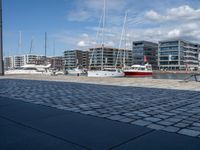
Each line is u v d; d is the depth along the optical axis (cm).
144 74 6234
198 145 459
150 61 13750
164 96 1106
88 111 764
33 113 739
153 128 570
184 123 615
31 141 485
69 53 13838
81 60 13562
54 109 801
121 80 2197
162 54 14088
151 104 888
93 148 446
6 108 822
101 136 512
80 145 461
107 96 1110
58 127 583
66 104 896
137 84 1798
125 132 539
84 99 1020
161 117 679
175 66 13575
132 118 667
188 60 14100
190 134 524
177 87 1547
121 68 6175
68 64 13788
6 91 1330
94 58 8138
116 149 440
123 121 636
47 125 601
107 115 705
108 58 8469
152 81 2042
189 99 1010
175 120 645
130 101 962
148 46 13550
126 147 449
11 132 545
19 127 585
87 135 520
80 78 2572
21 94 1196
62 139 495
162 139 492
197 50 14838
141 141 481
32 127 584
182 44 13688
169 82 1928
